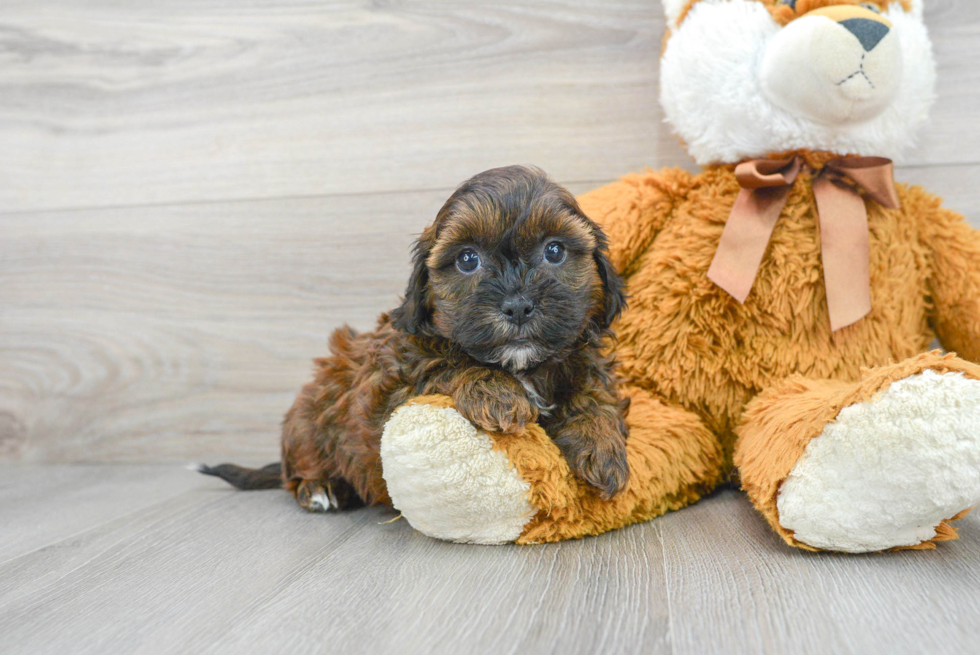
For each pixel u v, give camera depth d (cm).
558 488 49
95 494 66
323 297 72
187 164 73
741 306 56
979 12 63
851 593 43
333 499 59
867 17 52
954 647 38
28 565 51
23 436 76
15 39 74
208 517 59
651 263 58
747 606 42
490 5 69
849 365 56
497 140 69
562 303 48
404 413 48
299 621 43
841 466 46
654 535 51
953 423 43
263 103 72
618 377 55
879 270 56
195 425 74
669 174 60
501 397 48
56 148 74
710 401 58
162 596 46
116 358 74
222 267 73
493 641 40
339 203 71
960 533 50
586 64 68
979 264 57
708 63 56
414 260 51
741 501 57
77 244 74
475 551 50
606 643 40
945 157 64
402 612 43
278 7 71
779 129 55
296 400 60
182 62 72
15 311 75
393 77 70
